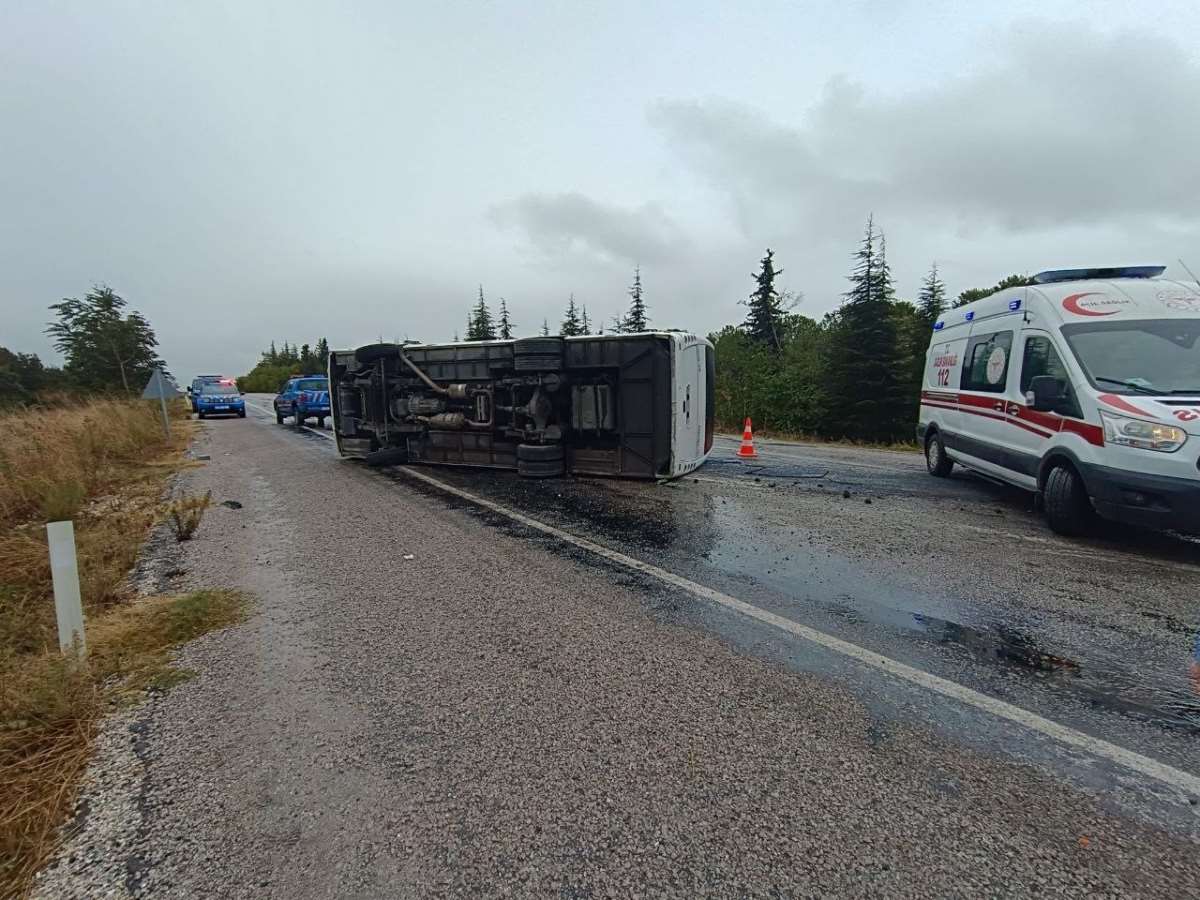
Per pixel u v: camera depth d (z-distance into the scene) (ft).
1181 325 19.01
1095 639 12.08
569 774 8.00
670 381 29.07
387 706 9.83
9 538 20.24
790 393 80.43
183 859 6.78
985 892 6.05
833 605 13.93
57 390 81.25
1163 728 9.02
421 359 37.19
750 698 9.87
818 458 40.11
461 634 12.59
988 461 24.98
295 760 8.50
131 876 6.56
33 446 31.27
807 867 6.40
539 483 31.12
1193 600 14.15
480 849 6.77
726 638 12.21
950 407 29.27
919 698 9.86
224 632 13.00
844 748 8.50
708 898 6.04
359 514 24.50
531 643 12.10
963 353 28.30
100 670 11.28
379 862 6.63
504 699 9.95
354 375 41.91
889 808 7.29
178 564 17.97
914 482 30.27
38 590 15.90
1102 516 17.76
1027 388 21.90
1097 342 19.51
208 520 23.81
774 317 108.06
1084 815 7.17
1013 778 7.85
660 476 29.91
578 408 31.89
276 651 11.99
